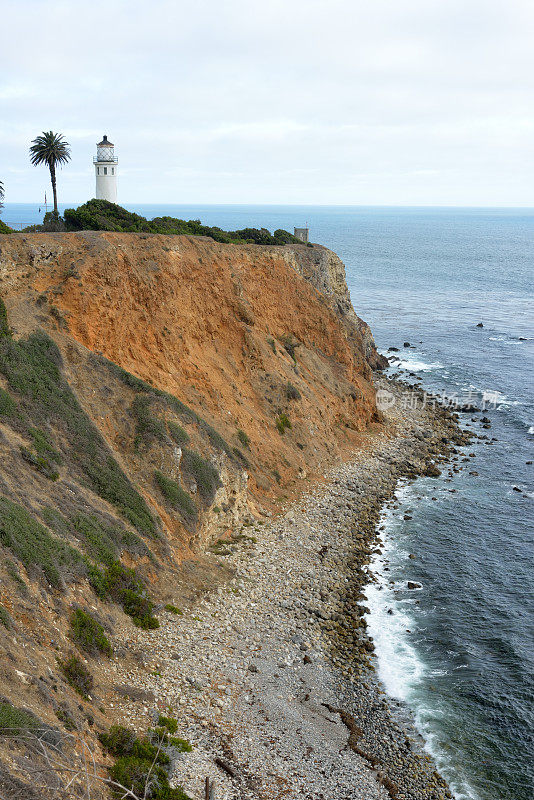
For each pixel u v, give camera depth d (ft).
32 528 90.27
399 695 103.50
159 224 224.12
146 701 84.17
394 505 172.55
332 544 148.87
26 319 129.49
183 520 124.57
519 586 136.05
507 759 91.81
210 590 118.11
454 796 84.99
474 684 106.52
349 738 91.71
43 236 146.51
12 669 66.03
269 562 135.03
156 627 101.30
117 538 107.76
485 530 160.04
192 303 173.47
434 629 121.08
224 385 170.19
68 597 87.97
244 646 106.32
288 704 95.55
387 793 82.99
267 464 166.91
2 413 108.17
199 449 138.82
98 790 61.52
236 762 80.23
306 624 118.32
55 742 60.13
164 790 67.15
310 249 266.57
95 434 121.70
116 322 144.25
